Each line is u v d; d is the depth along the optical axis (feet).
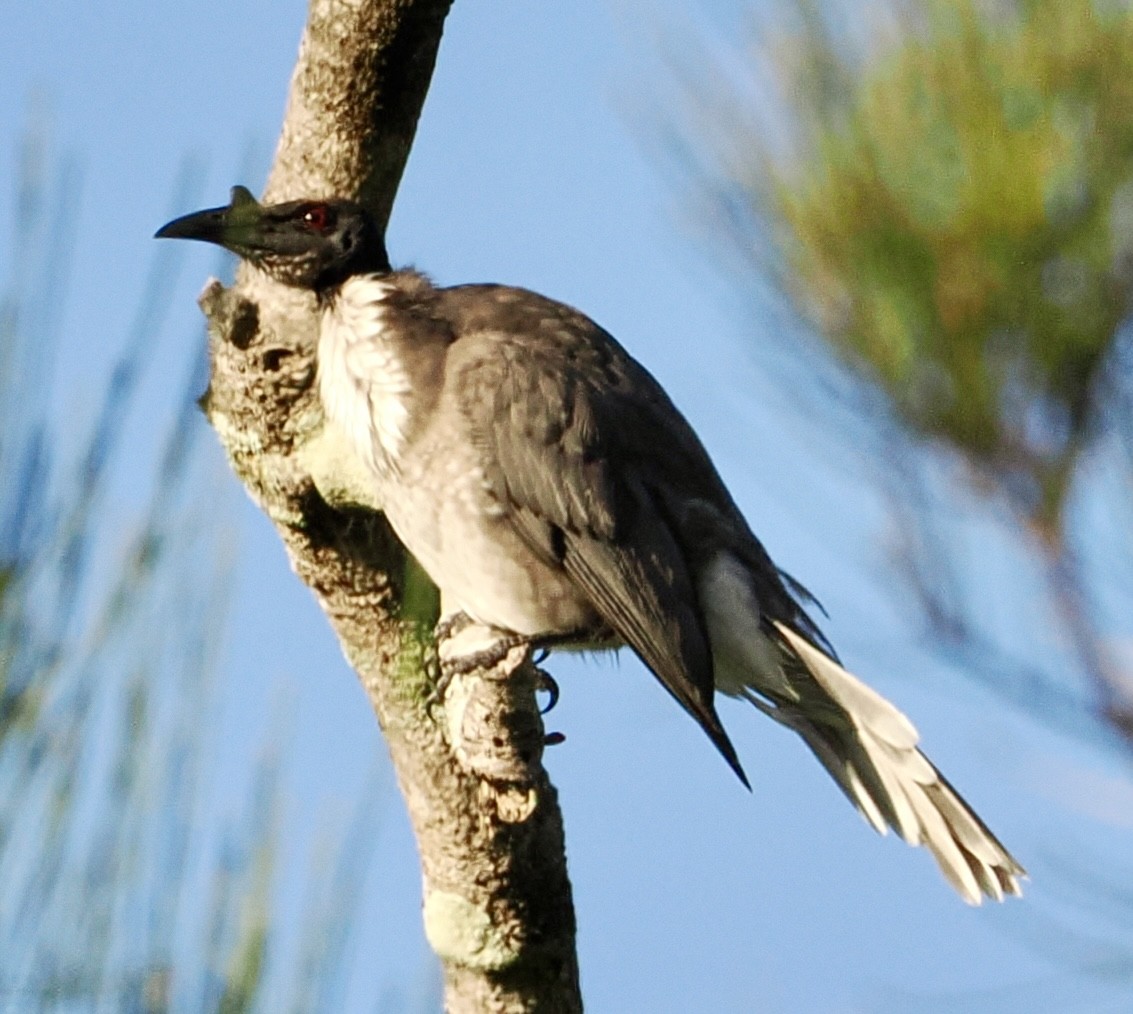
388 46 24.85
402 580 25.27
